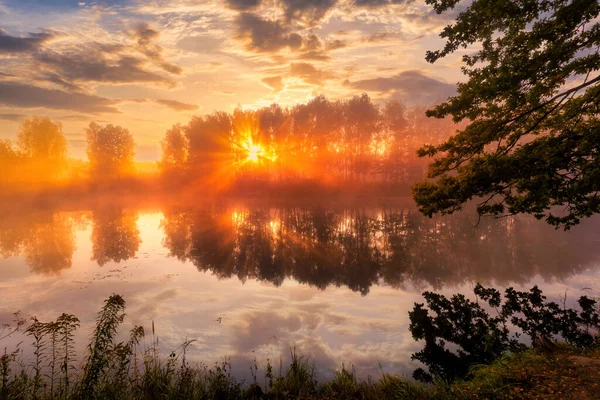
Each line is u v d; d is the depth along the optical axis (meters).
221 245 23.69
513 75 7.31
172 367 7.02
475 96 8.11
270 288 14.50
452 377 7.09
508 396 5.22
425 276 15.67
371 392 6.43
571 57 7.52
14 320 10.89
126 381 6.14
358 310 11.66
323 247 22.83
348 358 8.22
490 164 8.43
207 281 15.61
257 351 8.70
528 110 8.18
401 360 8.02
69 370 7.34
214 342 9.23
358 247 22.64
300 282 15.39
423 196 9.72
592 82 7.23
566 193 7.79
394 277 15.74
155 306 12.20
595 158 7.36
